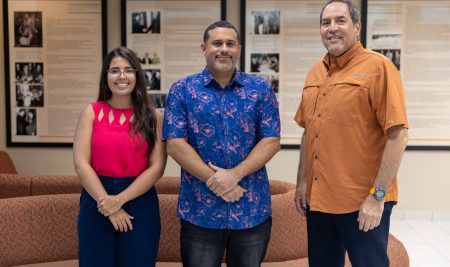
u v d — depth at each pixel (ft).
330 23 6.49
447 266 11.65
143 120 6.95
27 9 15.31
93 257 6.83
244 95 6.60
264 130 6.65
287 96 15.51
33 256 8.42
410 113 15.48
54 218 8.60
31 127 15.67
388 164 6.14
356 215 6.51
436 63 15.28
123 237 6.84
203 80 6.64
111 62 6.95
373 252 6.50
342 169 6.51
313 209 6.78
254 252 6.67
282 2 15.20
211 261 6.59
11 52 15.43
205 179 6.31
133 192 6.68
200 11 15.28
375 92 6.28
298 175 7.51
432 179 15.64
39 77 15.51
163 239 8.67
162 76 15.49
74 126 15.65
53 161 15.76
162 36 15.37
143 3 15.26
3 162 14.06
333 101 6.54
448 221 15.58
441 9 15.11
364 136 6.41
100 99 7.20
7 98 15.53
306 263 8.63
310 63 15.37
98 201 6.61
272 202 8.66
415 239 13.71
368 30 15.25
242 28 15.26
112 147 6.81
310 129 6.89
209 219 6.49
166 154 7.18
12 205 8.29
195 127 6.52
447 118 15.44
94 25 15.31
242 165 6.37
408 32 15.23
